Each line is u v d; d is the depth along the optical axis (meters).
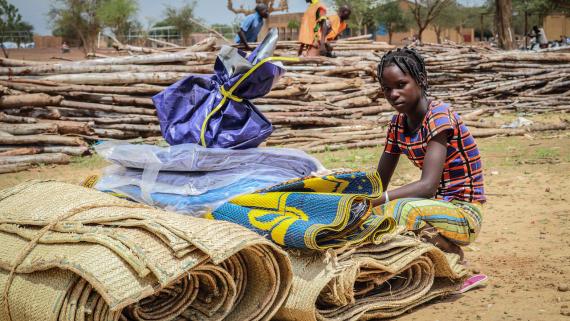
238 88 4.05
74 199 3.38
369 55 16.61
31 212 3.32
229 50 4.12
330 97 12.80
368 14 55.88
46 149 10.21
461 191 3.92
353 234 3.37
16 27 59.38
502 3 24.11
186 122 4.14
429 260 3.63
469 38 67.88
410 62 3.65
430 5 51.66
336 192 3.47
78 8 48.53
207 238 2.81
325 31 15.27
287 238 3.19
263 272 3.05
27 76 11.29
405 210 3.77
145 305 2.93
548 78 15.80
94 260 2.67
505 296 3.81
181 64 12.42
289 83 12.33
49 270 2.84
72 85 11.16
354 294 3.35
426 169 3.76
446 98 15.79
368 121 12.30
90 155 10.62
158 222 2.89
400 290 3.60
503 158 9.04
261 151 4.01
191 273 2.80
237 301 3.12
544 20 55.19
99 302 2.68
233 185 3.75
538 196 6.59
